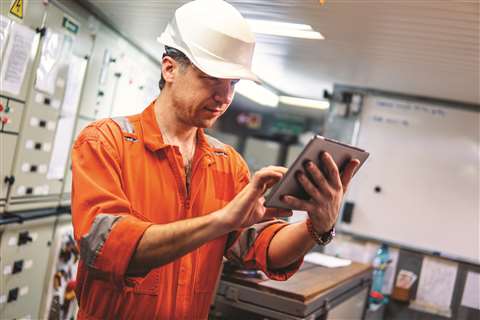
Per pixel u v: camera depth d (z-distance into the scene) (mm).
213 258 1564
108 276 1224
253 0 2547
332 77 4145
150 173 1440
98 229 1215
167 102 1501
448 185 4078
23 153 3014
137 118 1513
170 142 1510
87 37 3467
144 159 1441
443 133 4113
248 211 1147
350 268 3355
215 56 1361
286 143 7539
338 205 1274
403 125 4211
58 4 3043
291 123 7613
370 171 4258
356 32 2760
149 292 1415
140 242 1184
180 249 1166
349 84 4305
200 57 1353
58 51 3148
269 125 7969
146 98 4785
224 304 2475
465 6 2082
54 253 3525
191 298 1502
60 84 3260
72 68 3352
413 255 4117
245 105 7227
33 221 3201
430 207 4105
